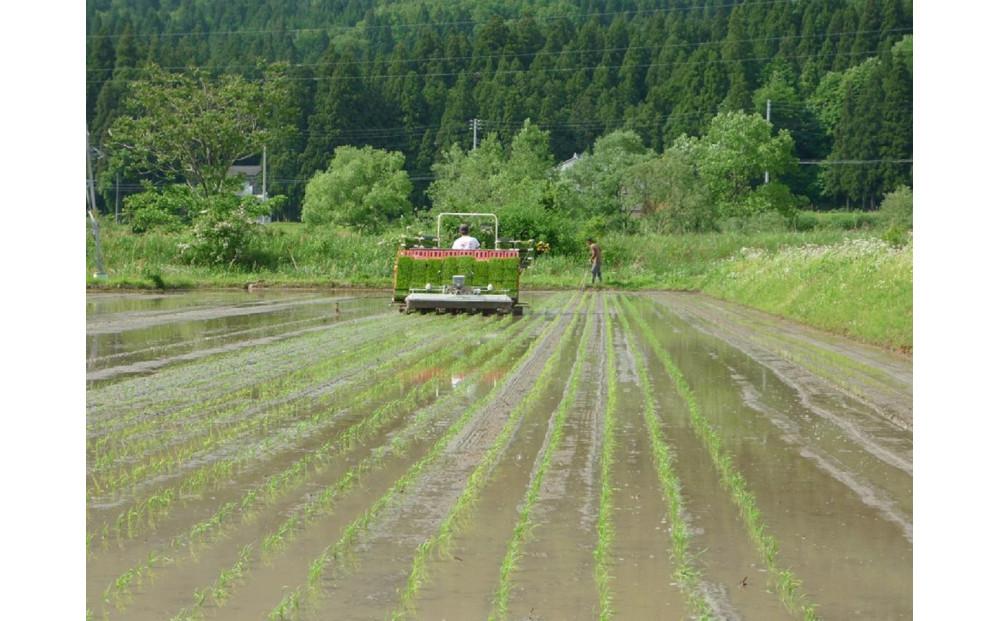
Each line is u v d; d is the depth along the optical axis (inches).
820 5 4640.8
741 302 1263.5
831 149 4311.0
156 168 3142.2
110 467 341.4
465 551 252.5
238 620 210.8
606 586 227.1
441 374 567.8
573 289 1711.4
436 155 4694.9
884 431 407.5
